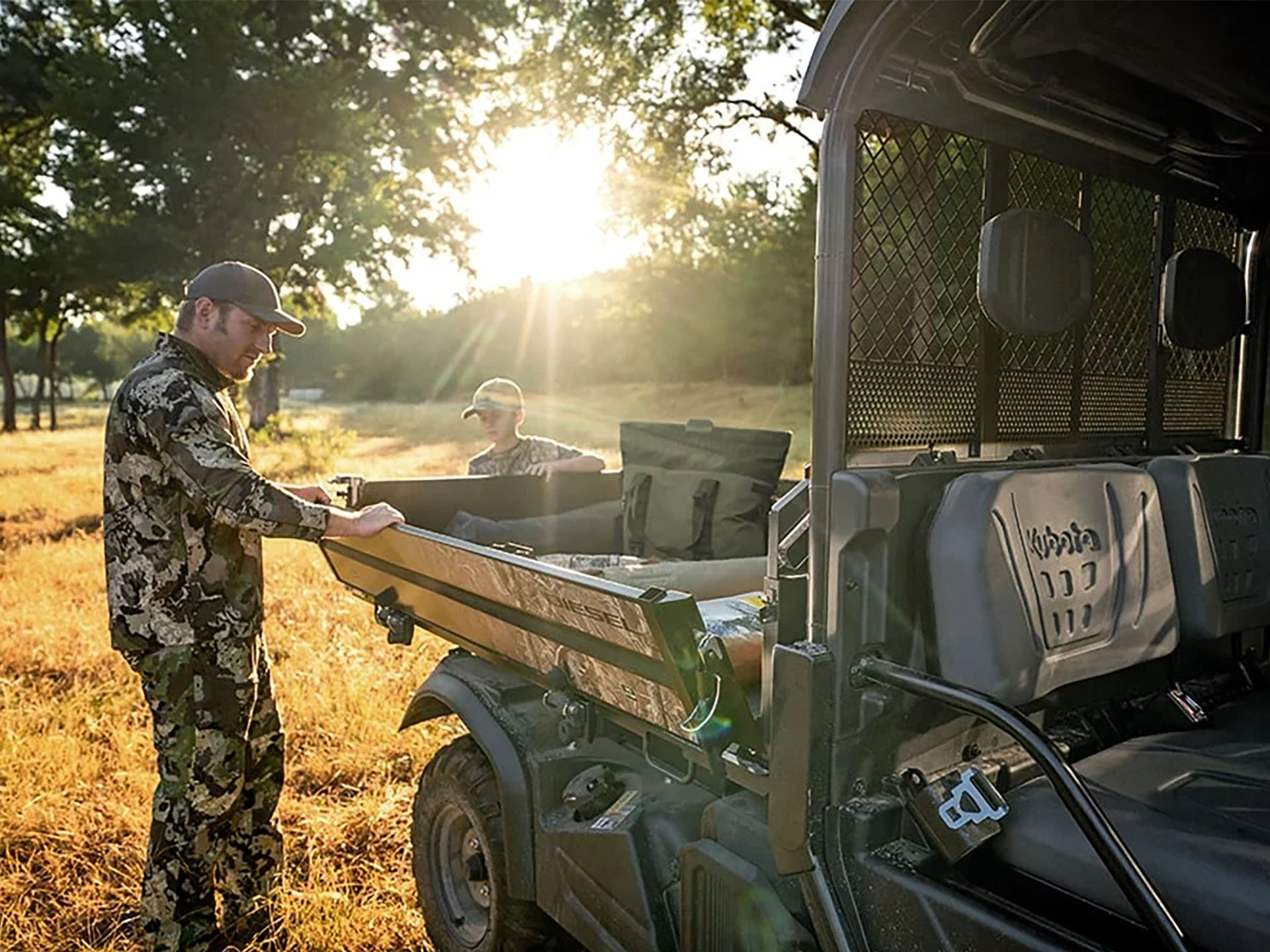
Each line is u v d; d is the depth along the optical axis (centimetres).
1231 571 214
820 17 1069
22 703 481
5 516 1244
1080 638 174
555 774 234
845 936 155
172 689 270
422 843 285
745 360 4138
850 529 153
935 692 146
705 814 192
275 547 909
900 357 169
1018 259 166
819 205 159
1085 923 145
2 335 3778
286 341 8300
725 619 233
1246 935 129
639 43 1251
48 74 2273
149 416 258
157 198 2327
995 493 161
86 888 321
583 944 218
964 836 151
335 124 2238
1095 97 183
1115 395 219
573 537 390
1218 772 169
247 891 307
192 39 2127
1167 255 227
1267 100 183
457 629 271
